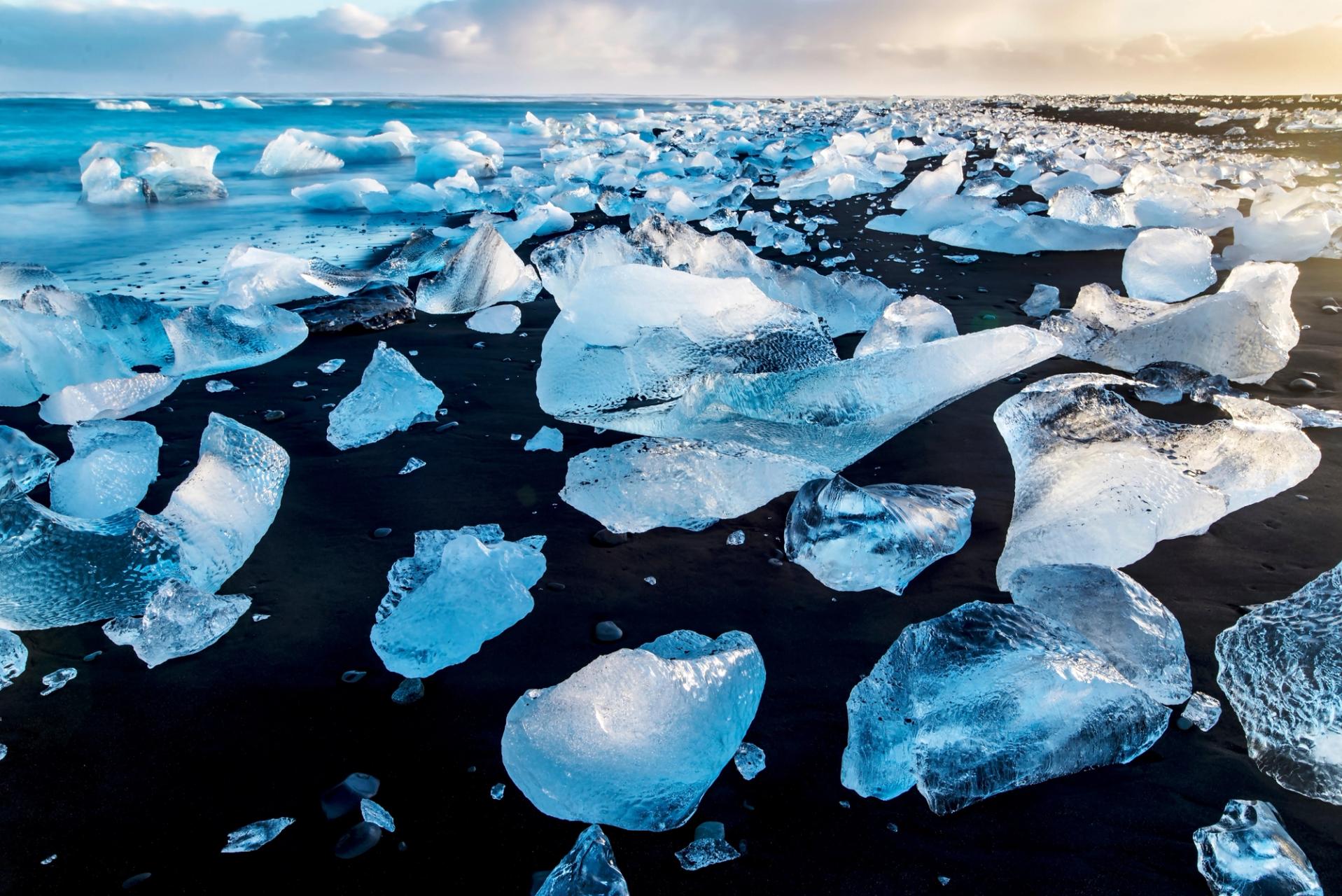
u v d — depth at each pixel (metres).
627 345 2.82
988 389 2.63
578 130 16.09
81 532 1.67
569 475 2.13
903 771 1.24
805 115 22.59
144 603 1.70
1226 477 1.94
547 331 3.61
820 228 5.70
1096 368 2.78
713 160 9.80
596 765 1.21
